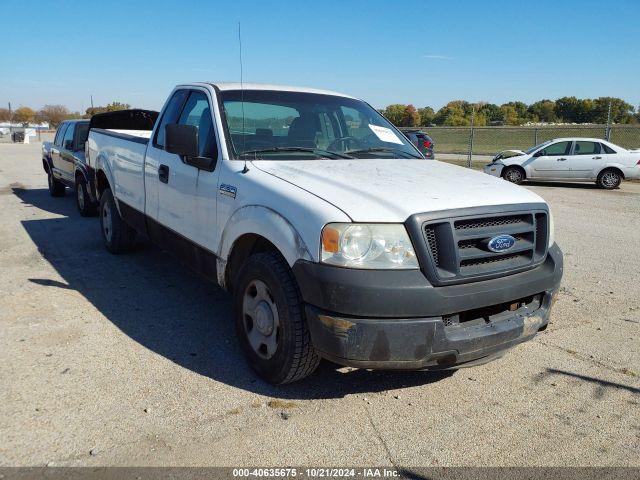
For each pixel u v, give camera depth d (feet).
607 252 25.64
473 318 10.73
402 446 9.95
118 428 10.11
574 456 9.81
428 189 11.20
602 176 57.67
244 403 11.17
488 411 11.27
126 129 29.60
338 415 10.90
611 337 15.24
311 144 14.71
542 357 13.91
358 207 10.17
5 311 15.78
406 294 9.74
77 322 15.14
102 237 24.93
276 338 11.40
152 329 14.83
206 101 15.08
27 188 45.65
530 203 11.59
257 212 11.50
